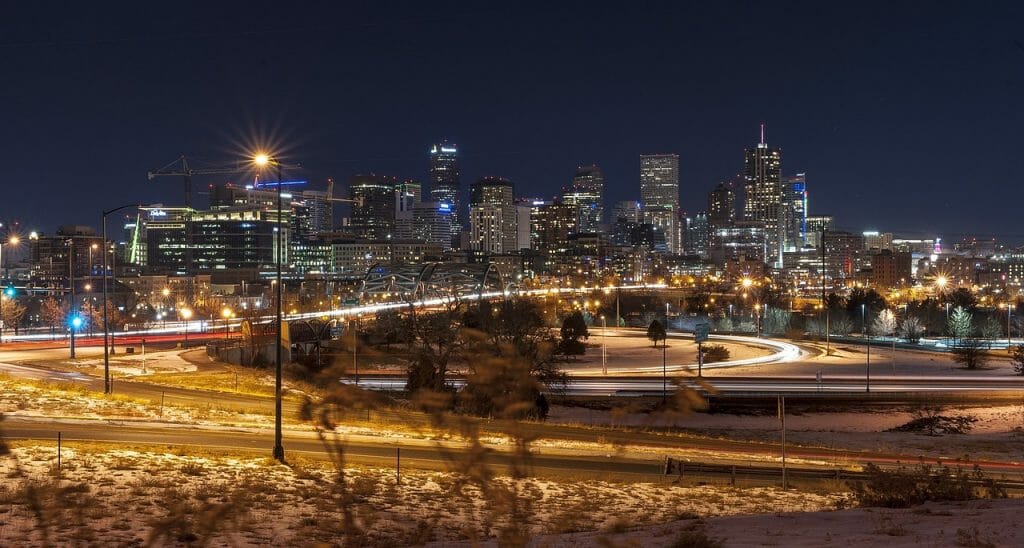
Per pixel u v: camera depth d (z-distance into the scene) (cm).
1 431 3734
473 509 2388
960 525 1833
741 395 7375
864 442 5531
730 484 3350
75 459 3047
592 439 4609
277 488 2748
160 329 13600
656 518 2338
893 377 9206
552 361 5175
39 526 1681
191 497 2473
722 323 18675
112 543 1884
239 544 1912
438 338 6309
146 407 4747
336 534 2039
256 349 9125
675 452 4328
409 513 2334
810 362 11150
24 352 8238
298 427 4331
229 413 4741
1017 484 3189
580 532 1953
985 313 19038
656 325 13400
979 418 6688
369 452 3672
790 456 4588
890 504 2520
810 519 2120
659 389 7819
